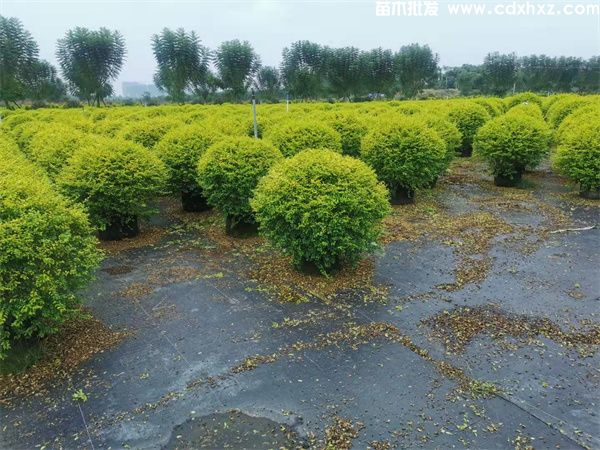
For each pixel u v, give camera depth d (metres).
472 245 7.24
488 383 3.98
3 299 4.03
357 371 4.18
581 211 8.93
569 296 5.50
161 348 4.62
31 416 3.73
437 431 3.48
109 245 7.68
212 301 5.59
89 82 41.94
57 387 4.07
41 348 4.50
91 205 7.23
